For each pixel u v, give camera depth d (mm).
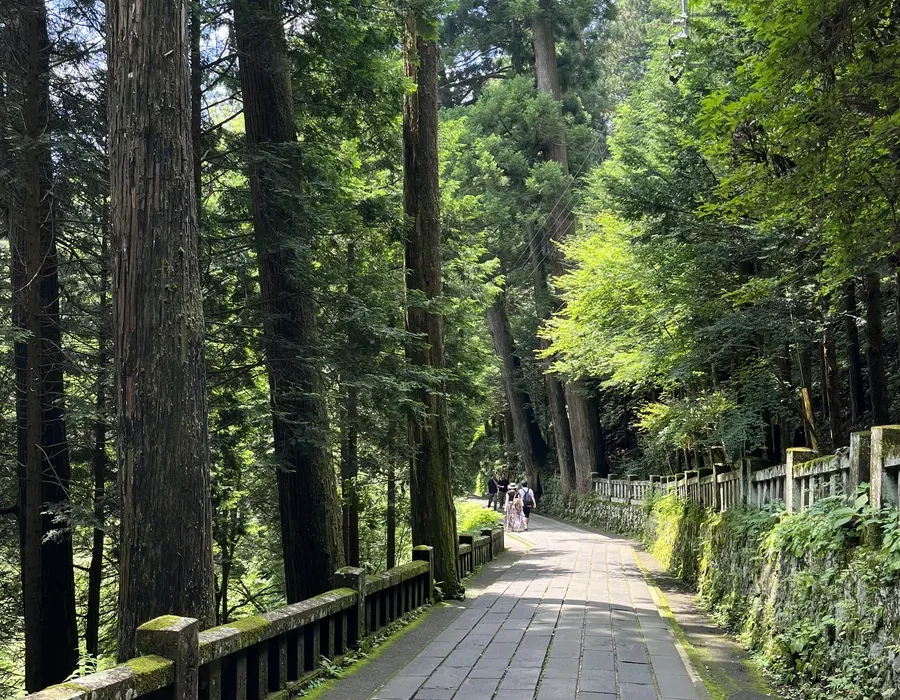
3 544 9656
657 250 10289
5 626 10133
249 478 10719
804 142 5082
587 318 12461
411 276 10297
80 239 8430
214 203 9617
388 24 8680
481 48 28734
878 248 5746
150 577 4480
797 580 5895
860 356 11961
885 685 4293
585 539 20859
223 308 8688
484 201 24375
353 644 6219
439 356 10258
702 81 9523
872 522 4836
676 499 15031
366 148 10398
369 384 8133
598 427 28406
